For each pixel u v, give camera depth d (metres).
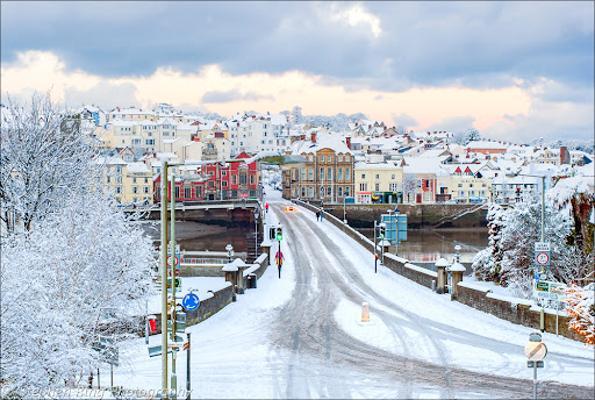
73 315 26.80
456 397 22.53
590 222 47.03
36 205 43.00
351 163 144.75
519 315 33.50
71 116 48.84
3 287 22.16
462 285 39.84
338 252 65.81
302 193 144.25
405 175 147.00
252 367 26.56
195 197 135.62
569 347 28.33
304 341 30.91
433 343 30.20
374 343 30.36
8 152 43.12
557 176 66.31
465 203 138.75
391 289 45.81
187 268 68.56
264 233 82.62
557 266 47.75
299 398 22.66
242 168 135.75
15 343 22.39
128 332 30.69
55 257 28.06
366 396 22.80
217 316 36.69
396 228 66.94
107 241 30.58
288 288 46.22
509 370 25.61
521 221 52.00
